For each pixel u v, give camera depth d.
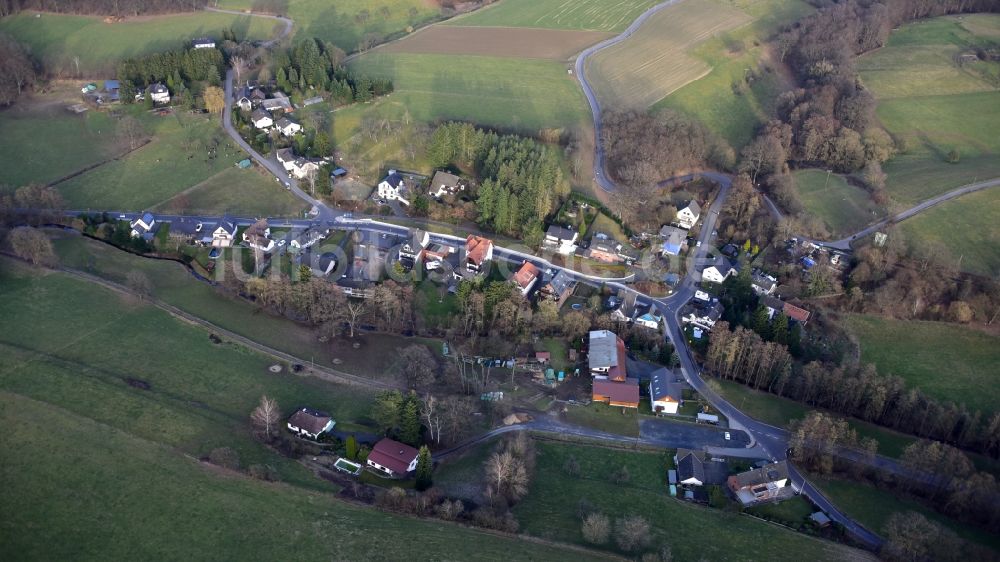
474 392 183.38
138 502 142.75
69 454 150.00
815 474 168.00
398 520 146.12
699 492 162.50
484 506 150.12
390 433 167.00
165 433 158.88
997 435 172.75
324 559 136.62
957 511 158.75
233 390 175.62
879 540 153.50
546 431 175.12
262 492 148.38
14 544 132.75
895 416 180.88
